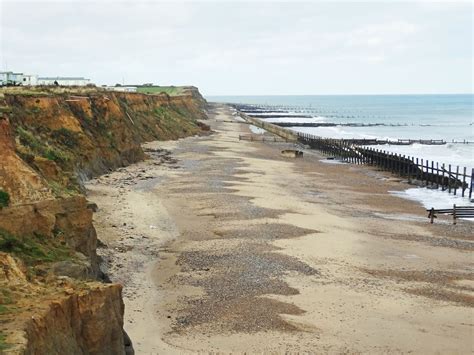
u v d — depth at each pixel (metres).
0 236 20.95
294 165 79.56
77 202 25.98
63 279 18.25
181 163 73.94
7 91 57.78
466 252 37.47
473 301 28.33
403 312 26.45
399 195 59.12
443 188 62.97
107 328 16.95
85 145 58.69
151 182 58.28
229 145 100.81
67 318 15.80
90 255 26.69
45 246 22.53
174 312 25.64
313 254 35.38
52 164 29.58
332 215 46.97
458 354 22.33
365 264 33.84
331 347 22.50
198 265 32.59
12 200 22.69
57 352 14.55
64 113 58.72
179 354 21.30
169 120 113.31
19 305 15.20
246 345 22.41
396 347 22.77
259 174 68.00
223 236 38.97
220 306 26.55
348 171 76.19
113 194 50.47
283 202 51.25
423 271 33.00
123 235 37.75
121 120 70.94
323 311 26.22
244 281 30.08
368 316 25.83
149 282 29.52
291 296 28.05
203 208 47.25
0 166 23.42
